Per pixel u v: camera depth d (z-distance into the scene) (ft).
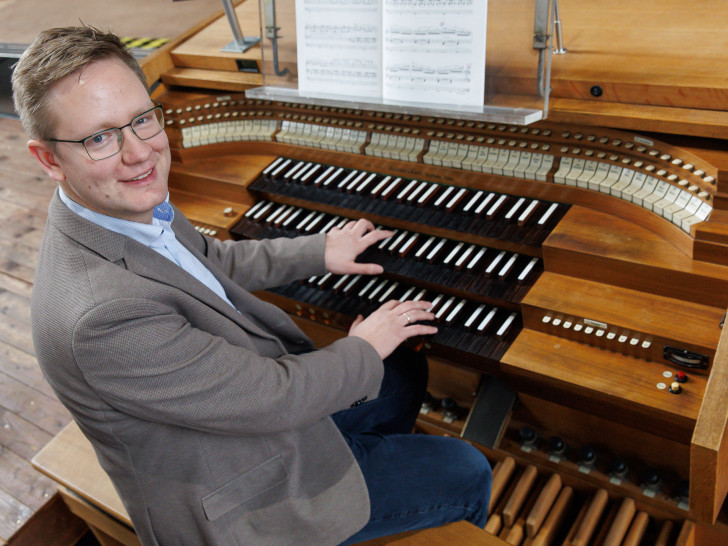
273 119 8.46
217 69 8.54
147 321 4.17
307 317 7.31
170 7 14.35
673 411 5.22
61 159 4.17
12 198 12.92
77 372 4.15
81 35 4.10
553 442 6.99
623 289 5.95
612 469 6.69
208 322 4.65
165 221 5.15
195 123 8.57
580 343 5.96
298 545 4.77
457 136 7.07
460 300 6.58
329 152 7.88
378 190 7.38
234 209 8.20
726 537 6.32
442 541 5.29
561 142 6.48
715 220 5.41
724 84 5.56
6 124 15.55
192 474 4.54
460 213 6.90
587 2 7.88
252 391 4.42
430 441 5.54
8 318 10.24
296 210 7.96
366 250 7.14
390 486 5.25
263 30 7.27
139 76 4.41
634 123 5.84
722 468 4.72
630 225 6.14
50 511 7.66
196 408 4.30
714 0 7.23
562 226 6.30
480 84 6.12
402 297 6.80
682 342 5.35
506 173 6.73
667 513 6.51
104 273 4.25
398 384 6.41
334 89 6.92
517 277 6.40
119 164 4.22
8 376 9.32
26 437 8.48
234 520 4.62
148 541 4.78
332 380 4.79
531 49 5.81
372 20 6.49
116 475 4.67
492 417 7.04
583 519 6.51
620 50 6.57
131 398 4.19
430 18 6.16
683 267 5.54
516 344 6.10
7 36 14.24
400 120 7.37
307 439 4.92
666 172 5.88
